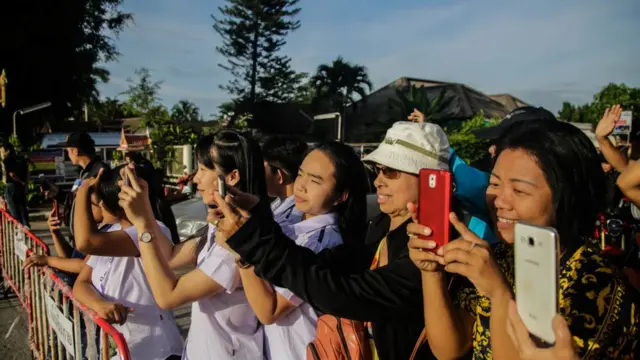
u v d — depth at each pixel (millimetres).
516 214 1299
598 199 1310
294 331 1956
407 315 1561
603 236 3811
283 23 41844
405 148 1775
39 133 27422
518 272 988
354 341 1675
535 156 1278
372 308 1495
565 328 886
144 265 2021
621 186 1696
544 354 919
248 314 2061
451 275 1587
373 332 1644
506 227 1334
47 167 16516
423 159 1761
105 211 2711
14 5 26406
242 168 2008
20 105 28922
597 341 1127
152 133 13641
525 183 1275
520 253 983
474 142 18594
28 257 3400
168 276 1997
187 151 12508
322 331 1761
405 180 1781
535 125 1373
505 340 1105
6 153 10031
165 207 3412
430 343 1458
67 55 29750
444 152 1819
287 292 1834
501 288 1124
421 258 1293
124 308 2410
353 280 1507
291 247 1543
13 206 9922
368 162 1882
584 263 1241
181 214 6773
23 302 4738
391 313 1526
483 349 1387
